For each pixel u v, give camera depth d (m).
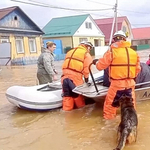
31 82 10.27
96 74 6.38
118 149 3.25
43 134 4.17
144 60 18.08
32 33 26.53
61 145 3.71
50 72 6.52
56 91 5.71
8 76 12.91
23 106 5.44
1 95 7.52
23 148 3.68
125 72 4.33
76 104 5.45
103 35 40.56
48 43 6.69
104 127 4.31
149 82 5.48
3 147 3.74
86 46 5.41
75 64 5.18
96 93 4.98
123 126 3.53
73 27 34.31
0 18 23.06
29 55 26.03
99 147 3.55
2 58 22.14
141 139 3.72
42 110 5.38
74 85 5.20
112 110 4.65
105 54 4.45
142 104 5.52
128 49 4.38
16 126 4.64
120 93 4.43
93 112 5.17
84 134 4.07
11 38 23.80
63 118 4.92
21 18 25.72
